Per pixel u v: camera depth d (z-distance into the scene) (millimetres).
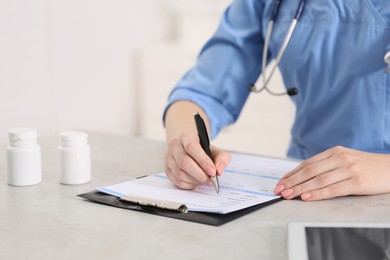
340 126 1383
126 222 911
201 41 3234
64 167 1112
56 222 912
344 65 1349
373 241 750
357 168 1050
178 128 1386
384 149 1343
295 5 1438
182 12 3334
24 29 2512
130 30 3205
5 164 1263
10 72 2461
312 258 703
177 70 3104
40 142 1464
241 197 1026
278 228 890
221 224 901
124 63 3182
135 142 1473
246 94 1594
